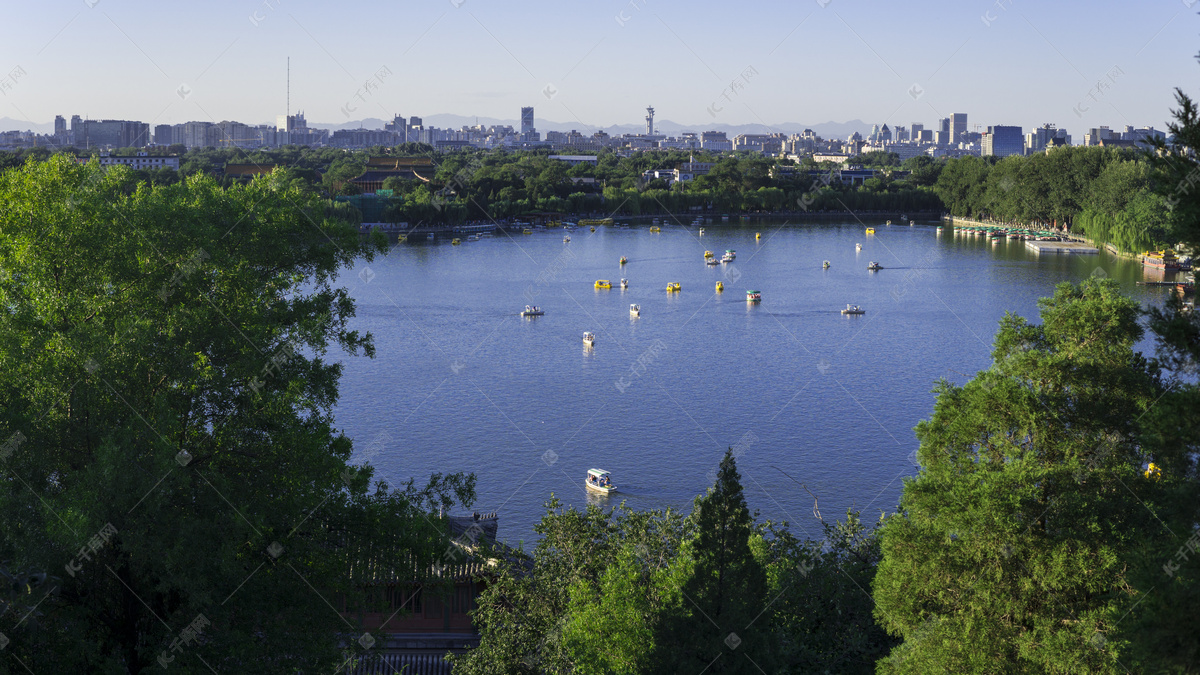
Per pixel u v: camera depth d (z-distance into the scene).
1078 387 26.58
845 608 32.66
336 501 29.69
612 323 141.88
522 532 64.38
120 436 24.80
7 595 22.89
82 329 26.27
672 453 81.19
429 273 192.00
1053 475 25.30
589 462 78.75
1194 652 18.50
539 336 131.38
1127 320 26.31
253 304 31.45
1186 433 19.59
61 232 28.77
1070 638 23.64
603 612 30.14
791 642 30.16
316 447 28.23
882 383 104.69
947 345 124.50
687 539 33.06
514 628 34.03
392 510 30.20
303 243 34.00
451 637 45.91
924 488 27.02
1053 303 28.05
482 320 143.00
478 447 82.31
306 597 27.92
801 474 75.44
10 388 26.28
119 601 26.61
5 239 28.70
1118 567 24.03
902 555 26.70
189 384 27.34
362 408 94.06
